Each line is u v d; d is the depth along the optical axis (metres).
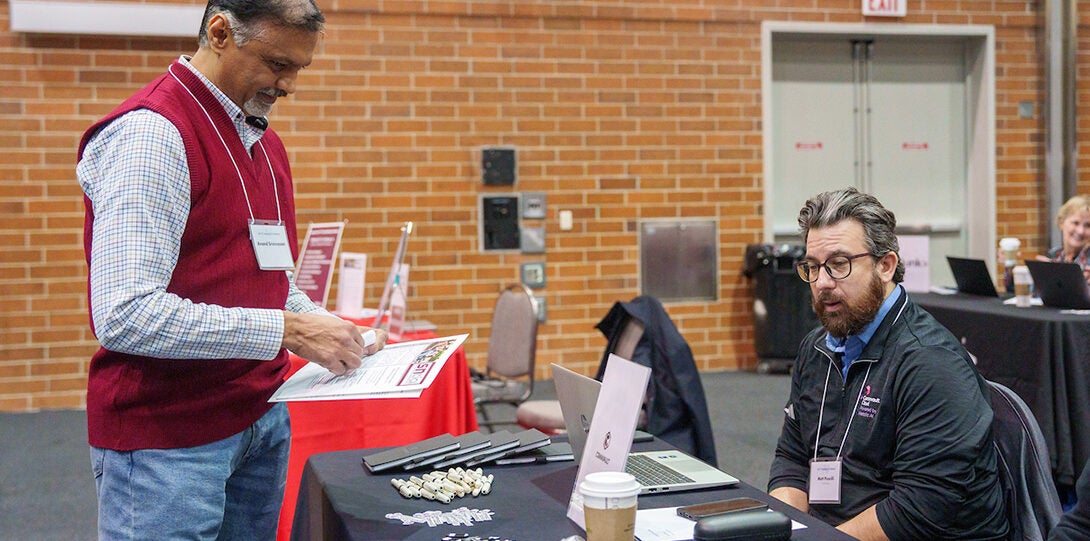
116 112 1.63
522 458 1.87
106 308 1.51
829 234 1.89
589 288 6.53
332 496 1.64
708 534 1.29
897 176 7.20
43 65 5.69
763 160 6.75
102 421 1.68
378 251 6.20
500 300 4.73
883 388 1.85
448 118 6.26
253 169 1.79
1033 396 3.54
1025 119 7.11
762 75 6.70
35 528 3.59
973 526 1.74
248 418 1.79
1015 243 4.92
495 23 6.30
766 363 6.64
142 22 5.68
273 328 1.60
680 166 6.63
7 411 5.75
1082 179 7.18
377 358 1.74
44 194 5.74
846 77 7.08
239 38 1.65
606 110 6.50
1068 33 6.92
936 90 7.21
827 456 1.97
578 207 6.49
